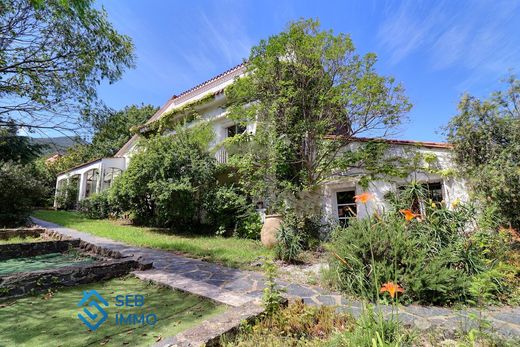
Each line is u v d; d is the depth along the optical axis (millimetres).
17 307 3891
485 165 6992
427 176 8484
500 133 7184
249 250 7633
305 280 5113
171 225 12031
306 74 8656
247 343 2678
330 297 4172
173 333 3082
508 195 6258
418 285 3885
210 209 10492
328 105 8828
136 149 12977
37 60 5930
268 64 8727
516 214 6148
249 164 9266
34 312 3725
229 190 10648
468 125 7547
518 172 6199
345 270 4473
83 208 16125
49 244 7750
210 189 10953
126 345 2818
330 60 8539
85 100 6723
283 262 6391
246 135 10195
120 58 6773
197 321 3400
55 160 26484
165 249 7852
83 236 9625
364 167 9172
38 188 12422
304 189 8961
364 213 9062
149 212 12906
